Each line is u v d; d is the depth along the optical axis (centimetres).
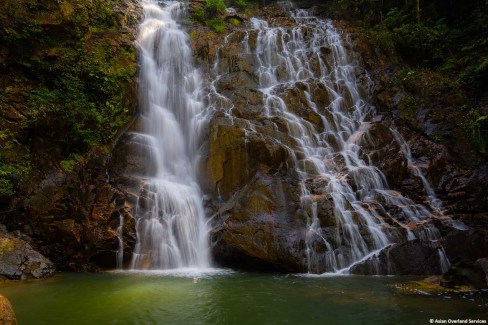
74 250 902
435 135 1244
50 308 607
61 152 1027
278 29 1630
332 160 1154
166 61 1423
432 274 812
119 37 1330
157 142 1215
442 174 1138
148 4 1722
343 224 914
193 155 1216
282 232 909
